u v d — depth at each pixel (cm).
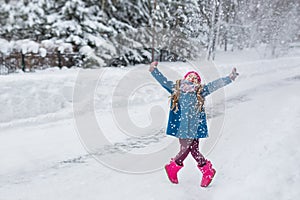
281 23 2236
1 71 1077
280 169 329
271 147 399
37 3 1310
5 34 1309
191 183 325
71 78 670
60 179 334
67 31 1338
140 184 323
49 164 373
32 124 529
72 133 492
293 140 425
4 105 522
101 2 1450
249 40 2445
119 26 1475
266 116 589
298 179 306
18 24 1298
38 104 571
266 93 876
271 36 2227
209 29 1716
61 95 619
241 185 301
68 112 597
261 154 379
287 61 1803
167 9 1662
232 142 444
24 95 554
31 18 1290
